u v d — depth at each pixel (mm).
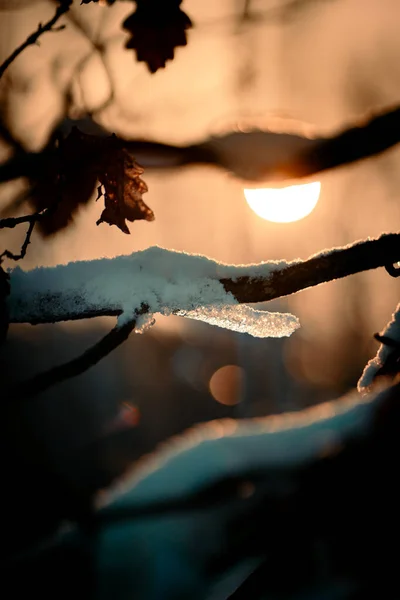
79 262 1143
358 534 1096
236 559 1324
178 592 1404
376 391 1160
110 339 1115
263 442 1187
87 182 1197
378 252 1150
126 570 1476
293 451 1144
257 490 1151
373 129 1207
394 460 1088
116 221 1180
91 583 1482
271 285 1147
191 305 1141
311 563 1132
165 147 1235
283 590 1123
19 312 1120
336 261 1150
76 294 1127
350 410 1134
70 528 1464
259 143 1225
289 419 1236
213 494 1227
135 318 1130
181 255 1157
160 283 1142
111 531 1489
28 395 1082
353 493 1089
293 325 1175
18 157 1229
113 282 1135
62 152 1174
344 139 1211
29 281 1129
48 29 1200
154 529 1466
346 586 1124
